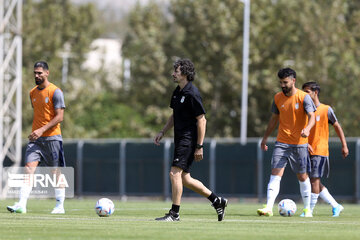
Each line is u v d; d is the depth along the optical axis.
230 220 36.12
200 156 33.62
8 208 41.66
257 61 134.38
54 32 154.62
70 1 163.25
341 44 130.50
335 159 87.56
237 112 141.12
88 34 164.38
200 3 139.25
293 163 40.91
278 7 136.75
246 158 91.94
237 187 92.31
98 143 99.44
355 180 86.31
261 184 90.94
